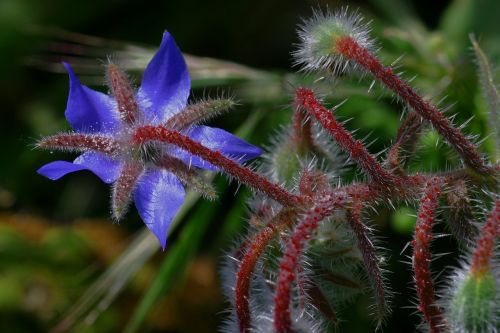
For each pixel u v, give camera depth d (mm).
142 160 198
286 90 225
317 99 201
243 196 244
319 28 199
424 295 190
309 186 196
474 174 199
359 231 195
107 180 198
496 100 209
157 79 203
